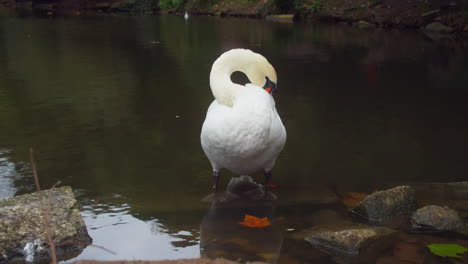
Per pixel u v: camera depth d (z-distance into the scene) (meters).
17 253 2.04
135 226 2.21
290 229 2.20
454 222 2.22
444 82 4.52
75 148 2.97
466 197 2.47
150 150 2.96
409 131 3.29
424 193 2.50
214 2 11.44
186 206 2.38
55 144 3.02
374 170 2.75
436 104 3.86
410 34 7.64
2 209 2.18
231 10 10.88
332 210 2.36
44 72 4.96
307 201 2.44
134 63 5.42
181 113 3.61
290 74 4.85
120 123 3.38
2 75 4.79
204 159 2.87
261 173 2.75
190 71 4.96
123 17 10.84
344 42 6.86
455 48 6.31
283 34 7.71
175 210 2.35
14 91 4.16
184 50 6.26
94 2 12.80
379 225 2.24
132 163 2.79
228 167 2.51
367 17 8.90
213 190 2.54
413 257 2.00
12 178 2.59
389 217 2.30
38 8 12.89
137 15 11.38
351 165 2.81
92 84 4.42
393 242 2.10
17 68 5.15
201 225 2.22
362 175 2.70
